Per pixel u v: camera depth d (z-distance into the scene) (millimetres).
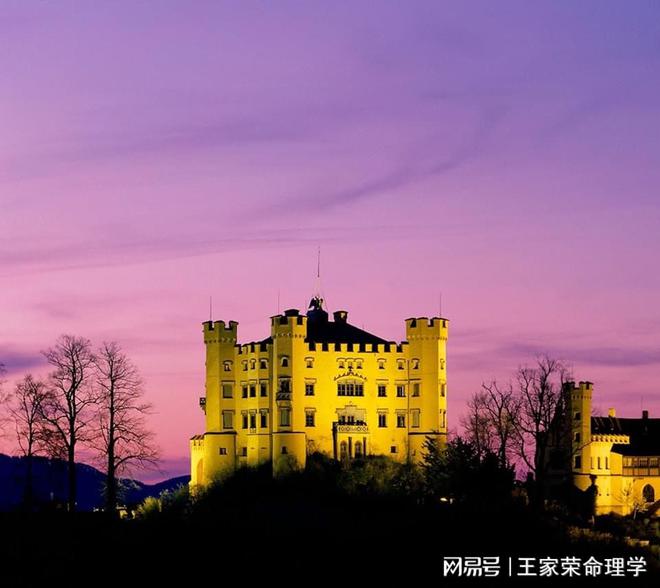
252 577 106688
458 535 124312
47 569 99438
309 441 161250
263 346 164375
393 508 137625
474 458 138750
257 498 146125
